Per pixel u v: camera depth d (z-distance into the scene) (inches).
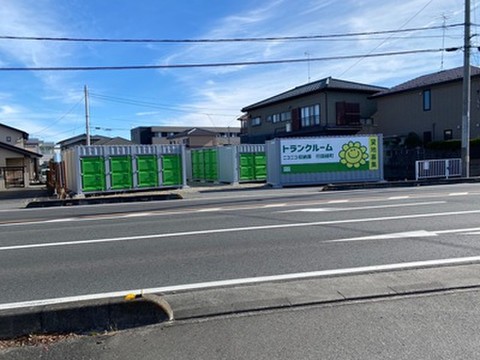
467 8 780.6
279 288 179.6
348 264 216.7
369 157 835.4
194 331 139.6
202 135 2677.2
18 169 1214.9
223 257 239.3
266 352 123.0
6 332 140.3
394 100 1325.0
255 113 1818.4
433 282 181.2
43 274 216.8
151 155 808.3
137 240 296.2
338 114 1395.2
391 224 323.3
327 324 141.5
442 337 129.2
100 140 2458.2
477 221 327.0
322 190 708.0
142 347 129.0
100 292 184.7
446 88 1150.3
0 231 362.3
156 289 186.4
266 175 910.4
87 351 127.6
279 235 294.8
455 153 962.7
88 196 756.0
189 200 597.6
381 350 122.0
